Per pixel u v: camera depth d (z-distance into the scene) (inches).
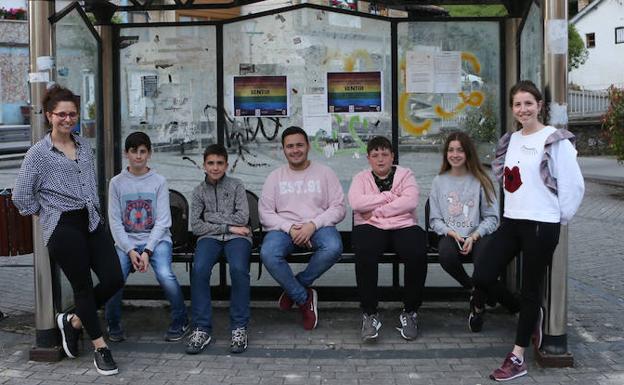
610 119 561.0
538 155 153.8
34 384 156.4
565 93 162.7
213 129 228.2
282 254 192.4
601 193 557.9
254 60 225.5
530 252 155.0
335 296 212.7
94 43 213.8
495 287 183.8
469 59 221.8
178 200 213.2
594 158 874.8
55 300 172.6
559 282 163.8
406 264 187.8
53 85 168.6
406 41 222.2
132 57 226.1
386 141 199.5
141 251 187.5
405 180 198.8
